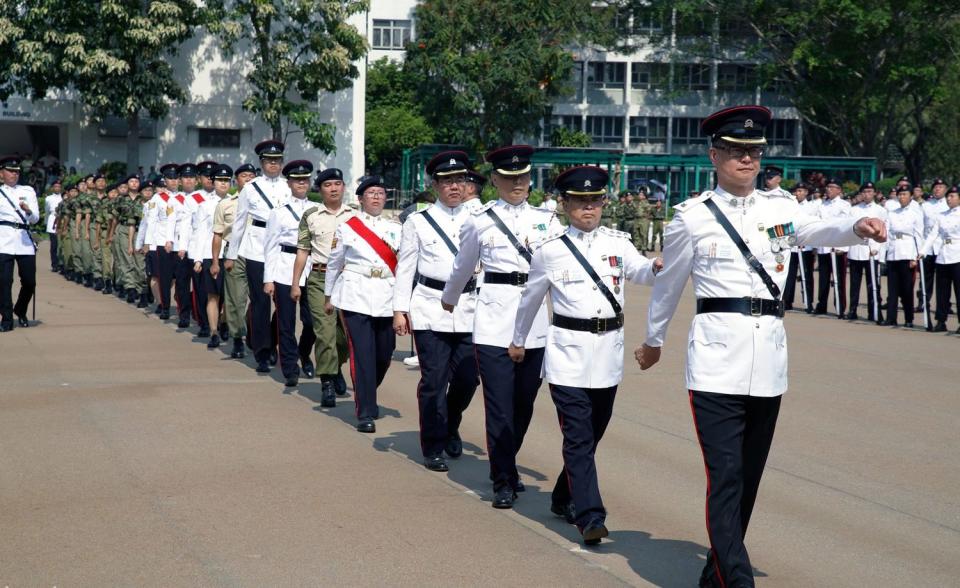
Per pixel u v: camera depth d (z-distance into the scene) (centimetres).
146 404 957
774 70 4553
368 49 3894
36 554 558
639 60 6300
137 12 3594
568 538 608
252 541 586
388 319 895
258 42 3878
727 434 507
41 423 870
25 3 3581
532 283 625
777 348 513
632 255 627
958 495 713
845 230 489
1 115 3988
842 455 819
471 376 779
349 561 557
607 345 611
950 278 1655
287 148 4159
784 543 608
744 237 511
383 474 741
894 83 4319
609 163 4062
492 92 4531
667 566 561
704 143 6344
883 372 1224
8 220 1455
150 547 572
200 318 1419
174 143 4081
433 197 1235
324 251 982
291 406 971
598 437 641
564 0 4569
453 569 548
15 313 1499
